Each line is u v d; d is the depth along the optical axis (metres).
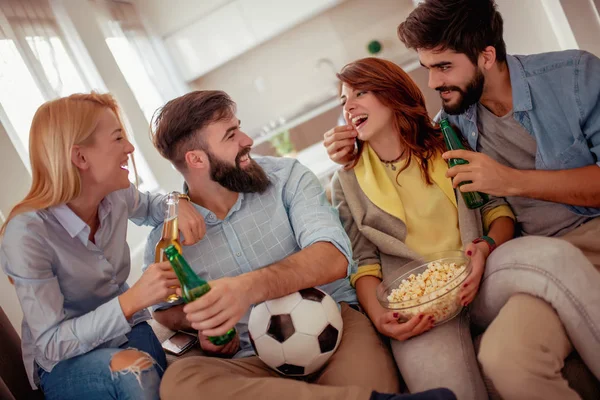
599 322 1.15
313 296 1.40
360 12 3.93
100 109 1.48
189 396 1.23
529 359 1.13
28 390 1.59
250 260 1.65
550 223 1.57
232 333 1.48
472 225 1.58
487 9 1.46
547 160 1.53
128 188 1.70
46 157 1.41
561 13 2.53
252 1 3.75
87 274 1.51
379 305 1.53
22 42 2.44
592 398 1.23
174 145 1.59
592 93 1.46
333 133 1.69
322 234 1.51
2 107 2.19
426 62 1.53
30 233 1.40
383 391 1.33
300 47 4.04
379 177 1.67
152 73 3.65
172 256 1.32
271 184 1.67
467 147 1.66
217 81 4.18
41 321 1.38
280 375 1.43
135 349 1.39
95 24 2.94
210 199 1.66
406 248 1.58
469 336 1.41
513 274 1.29
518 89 1.51
